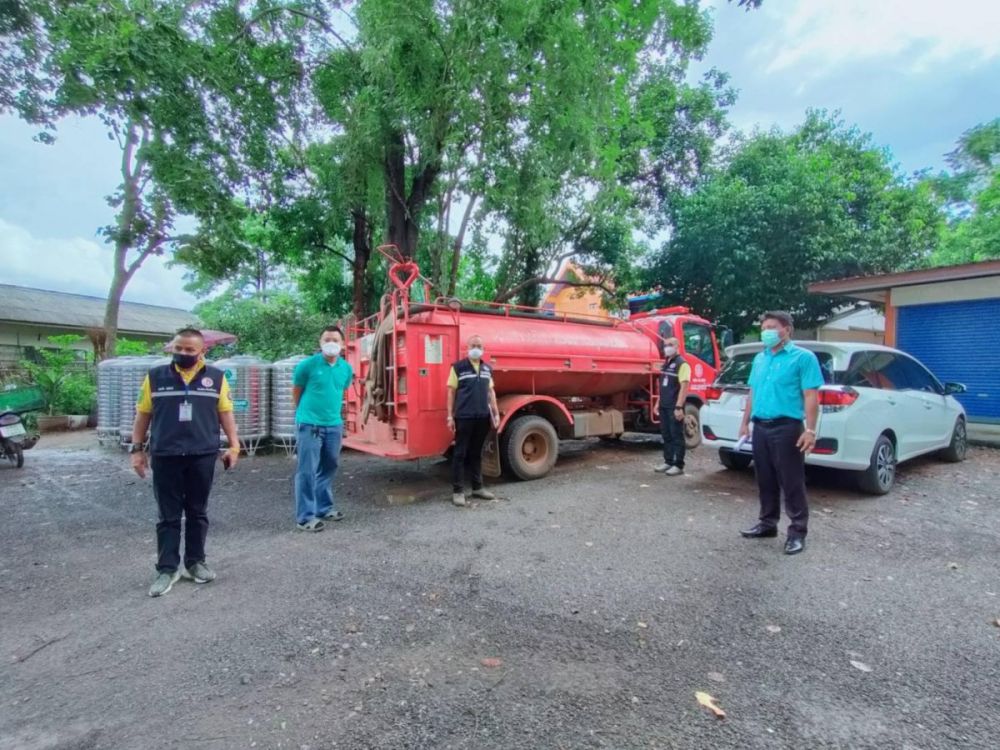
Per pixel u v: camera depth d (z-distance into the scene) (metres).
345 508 6.38
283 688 2.91
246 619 3.67
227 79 11.36
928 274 11.05
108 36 8.83
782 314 5.00
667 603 3.88
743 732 2.55
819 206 15.38
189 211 10.98
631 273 18.05
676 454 7.90
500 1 9.44
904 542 5.09
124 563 4.76
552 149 11.25
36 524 5.95
